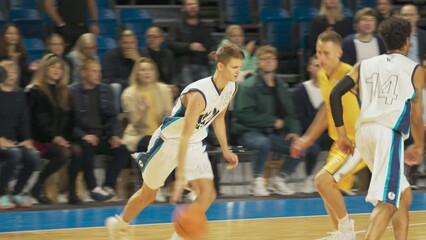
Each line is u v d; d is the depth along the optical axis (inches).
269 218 456.4
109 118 509.7
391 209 298.8
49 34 620.1
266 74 530.3
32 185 545.0
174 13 724.0
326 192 339.0
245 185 568.4
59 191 523.8
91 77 504.7
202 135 329.1
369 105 305.4
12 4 659.4
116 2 738.8
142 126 504.4
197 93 311.0
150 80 506.0
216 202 512.7
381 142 299.0
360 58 542.3
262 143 522.6
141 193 339.0
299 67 646.5
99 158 553.9
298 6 719.7
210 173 326.3
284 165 536.7
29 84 529.0
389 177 294.8
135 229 426.6
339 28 592.4
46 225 442.0
